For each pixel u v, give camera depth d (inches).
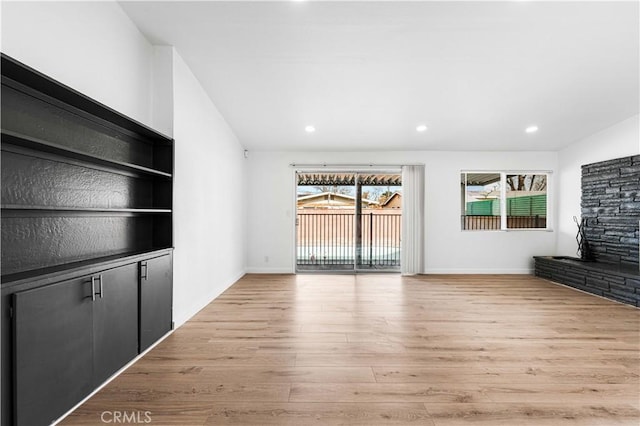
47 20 72.5
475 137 199.8
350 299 156.0
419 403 69.9
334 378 80.6
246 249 223.3
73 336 66.7
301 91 144.1
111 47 93.5
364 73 129.8
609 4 91.7
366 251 238.2
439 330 114.3
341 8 94.7
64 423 62.6
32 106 67.4
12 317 54.1
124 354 84.3
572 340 105.3
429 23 100.8
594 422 63.8
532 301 152.6
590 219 193.6
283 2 92.6
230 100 151.9
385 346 100.2
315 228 240.8
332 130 189.2
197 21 101.3
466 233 223.3
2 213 61.4
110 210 79.4
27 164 66.3
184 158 122.4
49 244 71.4
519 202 227.9
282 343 102.3
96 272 73.6
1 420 52.7
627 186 170.1
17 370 54.5
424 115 168.6
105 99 91.0
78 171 79.9
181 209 119.5
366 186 237.8
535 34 105.5
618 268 162.9
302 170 226.5
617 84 136.7
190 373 82.6
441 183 223.6
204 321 123.0
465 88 140.9
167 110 113.2
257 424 62.9
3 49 63.2
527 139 202.8
